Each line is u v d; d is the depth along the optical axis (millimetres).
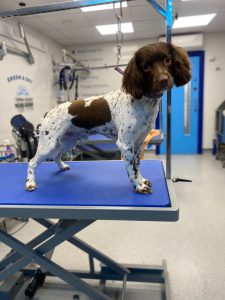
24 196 1123
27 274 1648
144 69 875
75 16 3393
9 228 2369
